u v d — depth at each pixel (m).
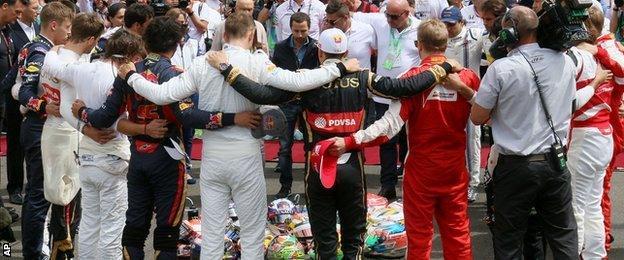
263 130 8.23
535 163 7.87
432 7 15.80
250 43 8.40
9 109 12.45
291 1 16.22
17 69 10.59
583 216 9.26
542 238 9.09
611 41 9.34
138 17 10.59
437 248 10.80
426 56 8.37
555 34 7.72
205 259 8.47
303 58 12.66
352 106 8.27
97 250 9.05
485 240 11.12
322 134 8.32
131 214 8.67
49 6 9.62
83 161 8.88
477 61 12.02
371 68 14.21
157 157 8.48
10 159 12.69
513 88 7.77
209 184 8.43
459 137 8.46
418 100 8.35
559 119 7.92
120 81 8.42
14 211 12.23
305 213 10.27
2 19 11.15
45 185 9.40
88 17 9.09
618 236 11.21
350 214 8.57
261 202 8.48
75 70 8.77
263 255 8.62
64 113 8.92
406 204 8.68
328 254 8.57
